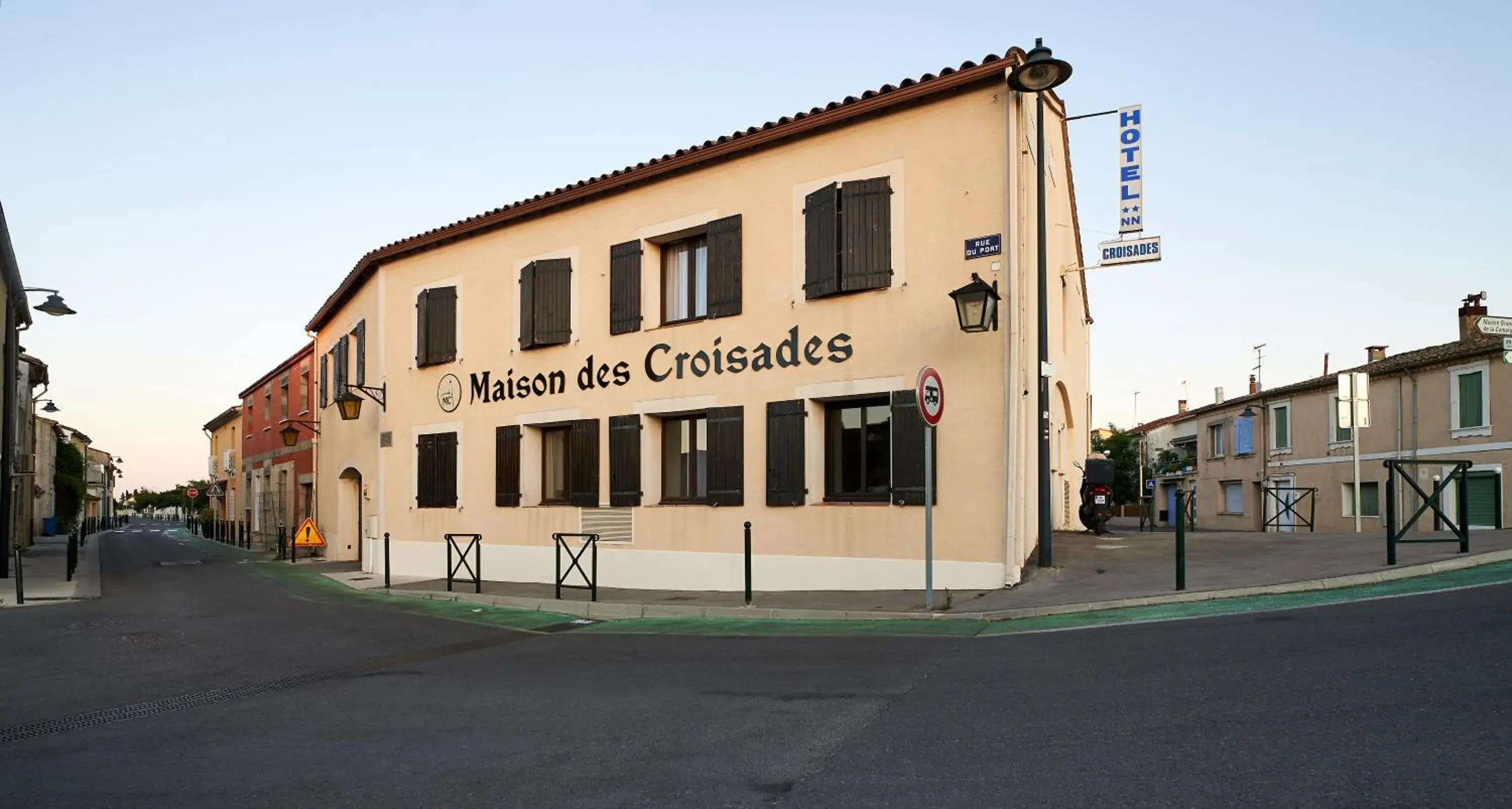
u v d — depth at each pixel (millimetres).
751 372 13922
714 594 13406
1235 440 39062
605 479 15727
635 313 15367
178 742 6000
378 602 14742
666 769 4898
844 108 12945
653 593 13969
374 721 6375
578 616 12375
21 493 29062
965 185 12102
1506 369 24172
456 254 18594
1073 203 18312
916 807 4109
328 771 5168
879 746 5098
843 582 12766
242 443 41938
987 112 12000
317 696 7398
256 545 34156
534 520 16703
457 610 13445
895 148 12734
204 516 50438
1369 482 29375
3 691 7992
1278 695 5484
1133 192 12242
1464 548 10492
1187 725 5035
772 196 13906
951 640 8500
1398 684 5492
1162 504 48469
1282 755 4449
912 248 12469
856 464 13211
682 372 14750
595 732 5742
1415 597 8320
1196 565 11461
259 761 5449
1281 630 7387
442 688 7520
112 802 4758
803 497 13195
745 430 13945
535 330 16516
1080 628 8523
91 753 5805
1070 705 5664
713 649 8859
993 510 11578
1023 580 11398
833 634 9398
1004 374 11641
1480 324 11523
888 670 7223
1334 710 5086
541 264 16609
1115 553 12992
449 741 5703
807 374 13312
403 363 19625
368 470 21125
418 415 19172
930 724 5473
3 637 11172
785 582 13297
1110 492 16516
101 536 45562
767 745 5262
